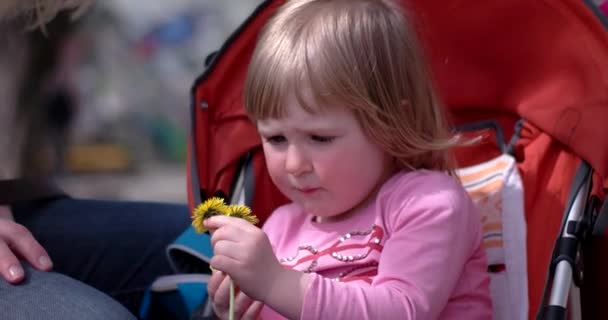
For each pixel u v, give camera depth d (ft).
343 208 7.48
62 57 22.18
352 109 7.24
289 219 8.21
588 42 8.07
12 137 10.45
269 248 6.85
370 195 7.79
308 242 7.87
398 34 7.70
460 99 9.09
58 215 9.52
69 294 7.11
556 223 8.16
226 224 6.90
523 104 8.73
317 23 7.51
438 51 8.96
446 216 7.18
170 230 9.75
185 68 27.61
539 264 8.16
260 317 7.67
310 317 6.72
